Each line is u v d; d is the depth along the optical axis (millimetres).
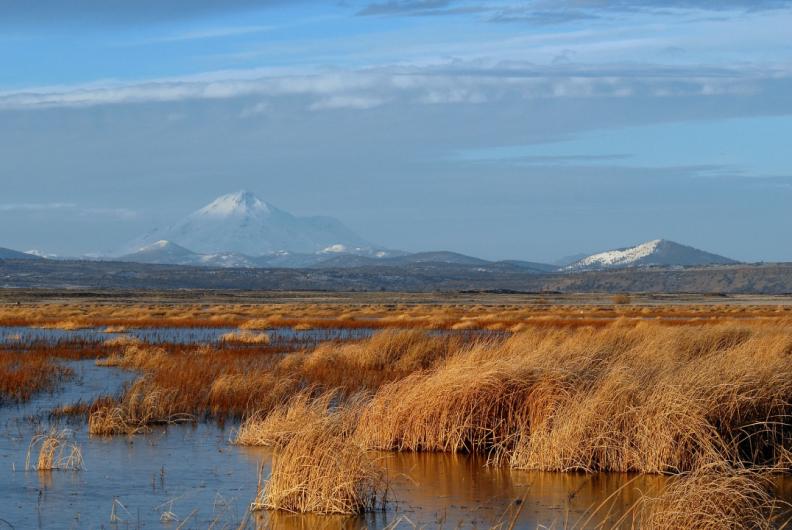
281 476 15125
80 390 28719
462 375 19844
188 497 15688
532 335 30969
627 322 66938
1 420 22875
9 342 46938
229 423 22906
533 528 14070
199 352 40000
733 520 13078
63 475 17203
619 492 16172
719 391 18422
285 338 53438
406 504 15469
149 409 22938
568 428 17859
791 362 20688
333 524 14195
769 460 18078
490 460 18484
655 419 17578
